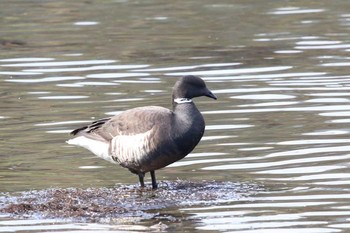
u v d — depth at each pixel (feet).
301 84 71.72
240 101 66.64
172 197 45.96
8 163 52.75
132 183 49.08
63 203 44.83
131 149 47.47
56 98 69.05
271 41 91.09
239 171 50.06
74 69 80.02
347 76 74.18
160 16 107.45
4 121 62.34
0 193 46.91
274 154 52.75
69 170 51.42
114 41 92.99
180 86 48.39
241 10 110.52
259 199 44.96
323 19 103.19
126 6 115.03
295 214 42.14
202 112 63.72
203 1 118.21
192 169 50.98
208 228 40.57
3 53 88.02
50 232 40.40
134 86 72.64
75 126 60.44
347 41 89.61
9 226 41.39
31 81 75.56
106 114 63.36
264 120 60.70
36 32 98.89
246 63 80.74
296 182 47.50
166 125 47.16
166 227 40.88
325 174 48.62
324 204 43.50
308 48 87.04
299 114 61.98
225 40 92.27
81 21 104.83
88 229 40.81
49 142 57.11
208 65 80.33
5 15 109.50
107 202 45.19
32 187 47.98
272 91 69.56
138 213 43.37
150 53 86.43
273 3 115.75
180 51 87.25
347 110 62.54
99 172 51.21
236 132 57.98
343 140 54.85
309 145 54.19
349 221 40.81
